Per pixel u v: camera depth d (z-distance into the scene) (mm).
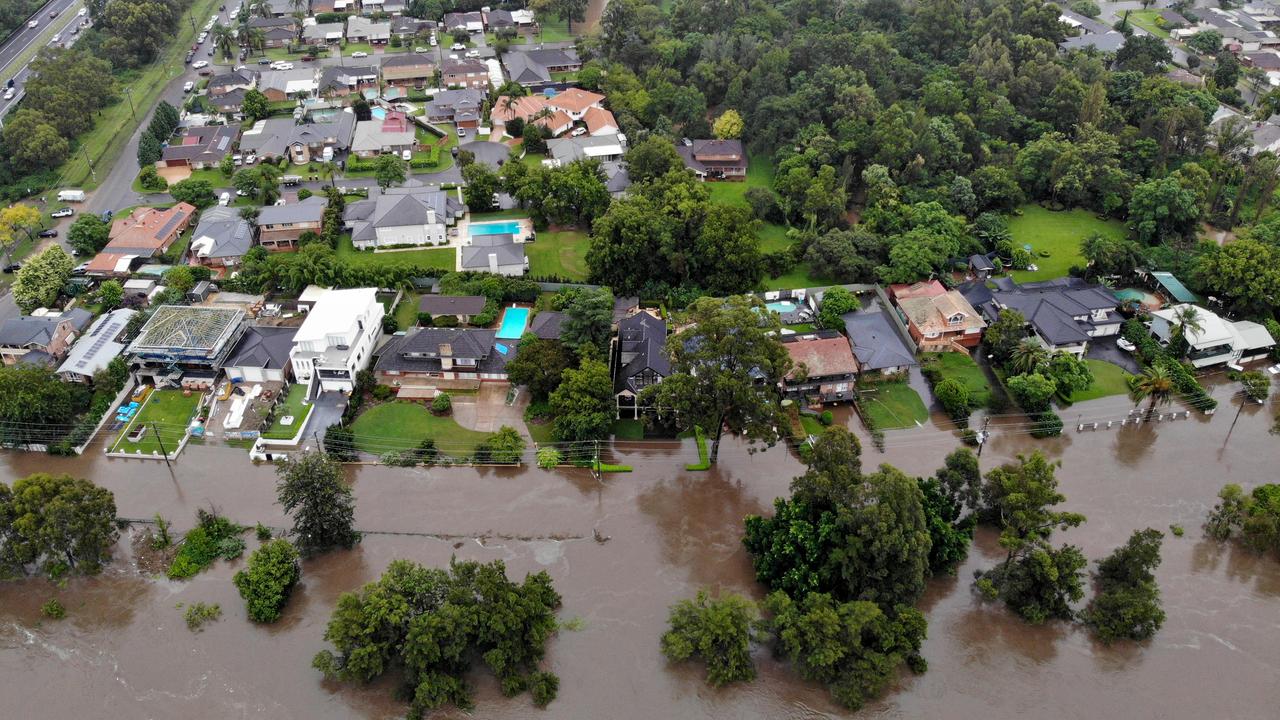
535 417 130250
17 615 101250
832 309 149000
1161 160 186250
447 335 136375
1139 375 138250
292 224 171125
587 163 184000
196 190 184625
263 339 137750
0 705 91562
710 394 113938
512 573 105812
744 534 111938
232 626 99750
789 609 93750
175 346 133000
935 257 158875
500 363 136375
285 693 92688
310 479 103938
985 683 93875
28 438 124062
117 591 103938
